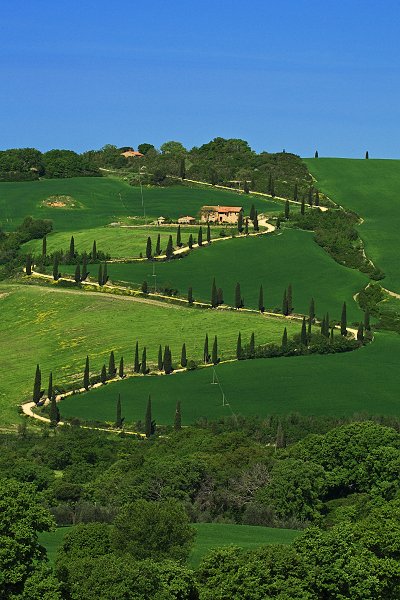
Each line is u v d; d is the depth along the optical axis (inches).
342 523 5935.0
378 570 5521.7
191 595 5487.2
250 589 5359.3
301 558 5482.3
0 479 5782.5
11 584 5177.2
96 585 5246.1
